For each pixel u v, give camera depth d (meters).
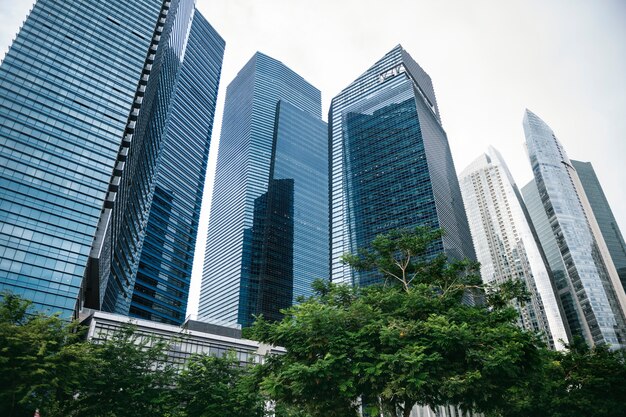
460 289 35.12
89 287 93.94
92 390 28.28
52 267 77.94
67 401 28.50
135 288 150.75
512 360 22.22
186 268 179.75
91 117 95.25
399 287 35.22
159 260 165.38
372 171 184.38
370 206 174.50
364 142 196.62
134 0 121.56
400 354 22.89
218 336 64.75
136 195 128.38
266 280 194.00
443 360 23.72
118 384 28.98
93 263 86.50
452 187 188.75
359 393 24.64
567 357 44.72
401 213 163.38
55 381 23.69
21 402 22.11
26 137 84.69
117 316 58.31
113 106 100.19
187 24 191.00
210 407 30.89
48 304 74.62
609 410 40.41
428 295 31.42
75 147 90.12
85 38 103.56
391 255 38.75
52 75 93.75
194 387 32.91
